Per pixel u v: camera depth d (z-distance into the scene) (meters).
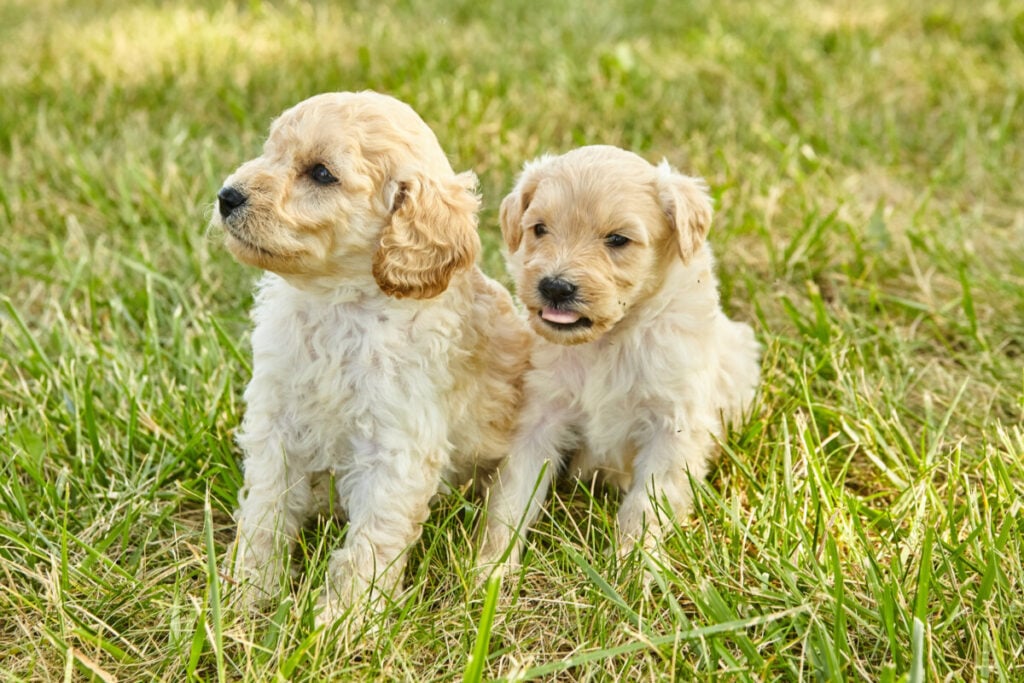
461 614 0.89
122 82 1.72
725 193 1.39
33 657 0.86
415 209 0.91
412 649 0.88
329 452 0.95
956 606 0.87
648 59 1.89
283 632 0.86
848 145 1.52
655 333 0.98
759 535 0.93
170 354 1.12
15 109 1.57
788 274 1.26
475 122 1.50
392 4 2.35
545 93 1.68
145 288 1.20
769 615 0.85
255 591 0.93
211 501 0.99
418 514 0.94
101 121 1.55
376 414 0.93
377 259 0.91
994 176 1.43
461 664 0.86
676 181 0.97
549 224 0.95
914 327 1.19
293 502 0.97
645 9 2.31
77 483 0.98
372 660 0.85
